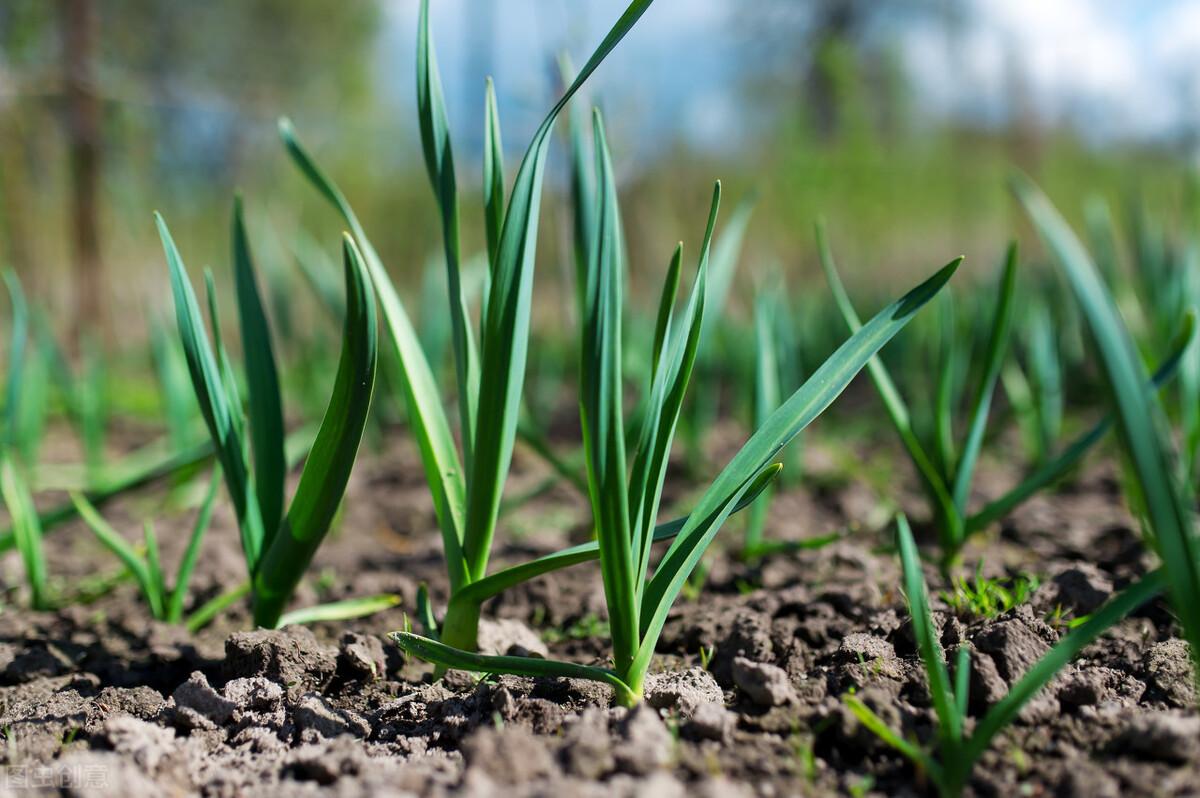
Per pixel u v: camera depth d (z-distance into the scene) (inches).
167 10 191.8
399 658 34.0
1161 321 47.6
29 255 119.0
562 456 60.7
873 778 28.4
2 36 109.2
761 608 35.5
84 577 41.9
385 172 191.5
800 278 134.0
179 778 29.0
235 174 176.1
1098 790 27.4
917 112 176.1
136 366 104.4
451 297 32.1
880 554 39.7
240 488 33.4
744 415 66.9
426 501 52.4
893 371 79.0
